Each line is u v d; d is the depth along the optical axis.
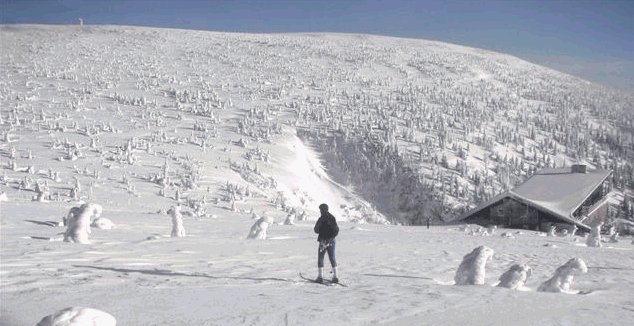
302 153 108.94
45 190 52.12
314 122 129.88
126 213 39.31
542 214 59.75
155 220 32.91
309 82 189.62
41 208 34.09
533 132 169.62
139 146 80.62
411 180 107.75
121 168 68.12
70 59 182.62
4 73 148.38
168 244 17.41
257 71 199.12
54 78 144.25
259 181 77.38
